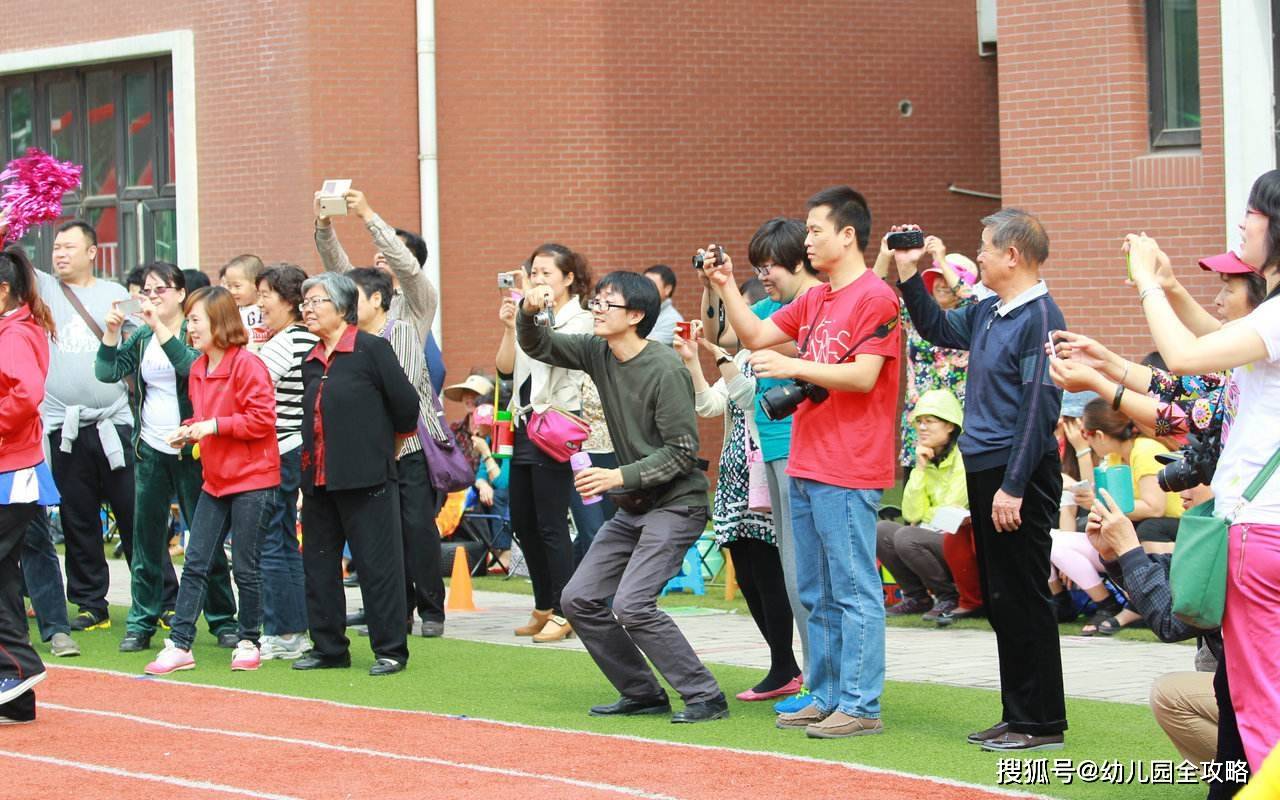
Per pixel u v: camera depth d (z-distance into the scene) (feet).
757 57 64.44
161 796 23.13
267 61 61.00
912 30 66.95
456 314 61.21
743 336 26.99
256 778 24.11
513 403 36.78
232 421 33.40
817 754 24.86
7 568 27.94
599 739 26.32
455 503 47.96
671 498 27.81
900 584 38.63
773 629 29.32
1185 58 45.83
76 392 38.60
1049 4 46.68
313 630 33.53
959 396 40.63
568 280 36.88
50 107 69.62
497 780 23.63
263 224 61.52
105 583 39.52
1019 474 24.00
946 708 28.17
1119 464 35.19
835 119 65.72
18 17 68.85
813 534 26.48
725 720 27.73
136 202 67.10
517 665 33.71
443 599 37.68
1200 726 21.36
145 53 64.69
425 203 60.59
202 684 32.04
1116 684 29.96
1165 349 18.33
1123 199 45.93
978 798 21.93
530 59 61.72
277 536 34.78
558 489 35.94
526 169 61.77
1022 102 47.32
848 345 25.52
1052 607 24.97
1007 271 24.64
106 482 39.09
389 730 27.37
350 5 60.08
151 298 36.55
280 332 36.14
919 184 67.26
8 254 28.37
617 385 28.02
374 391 32.68
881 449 25.86
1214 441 20.31
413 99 60.80
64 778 24.30
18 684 27.81
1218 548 18.58
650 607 27.50
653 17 62.95
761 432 28.22
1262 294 19.21
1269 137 43.50
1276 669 18.40
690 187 63.52
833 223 25.90
